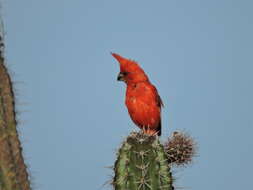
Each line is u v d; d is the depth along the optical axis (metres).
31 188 9.19
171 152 12.16
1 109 8.93
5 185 8.76
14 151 8.96
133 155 10.32
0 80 9.02
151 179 10.21
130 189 10.20
